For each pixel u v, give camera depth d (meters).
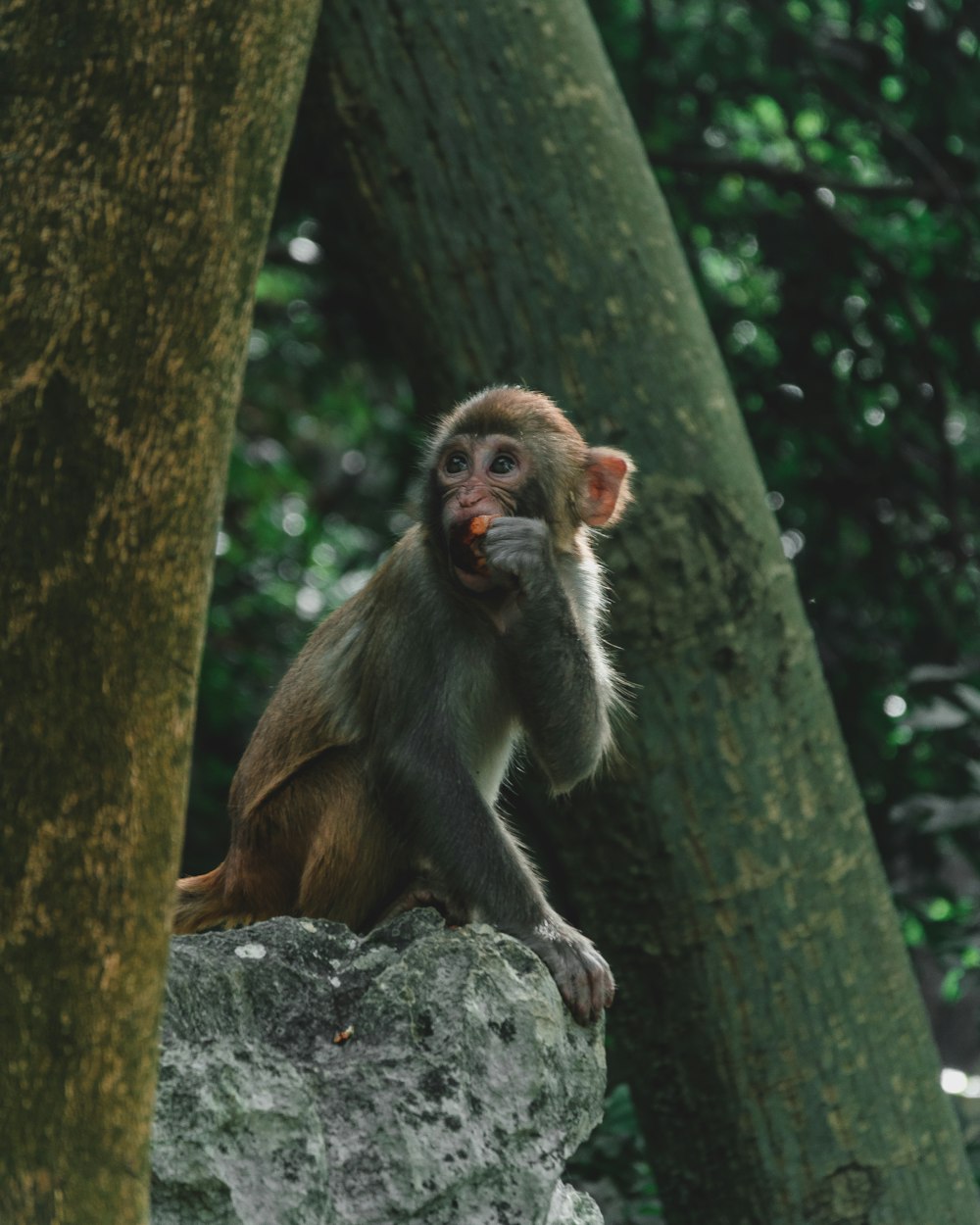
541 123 8.50
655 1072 8.54
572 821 8.37
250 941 4.86
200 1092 4.33
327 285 15.81
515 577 6.01
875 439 14.37
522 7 8.60
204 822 14.41
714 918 8.27
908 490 14.27
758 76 14.58
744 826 8.27
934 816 10.78
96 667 3.04
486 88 8.48
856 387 14.45
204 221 3.20
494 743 6.67
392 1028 4.76
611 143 8.66
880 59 14.30
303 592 19.33
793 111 14.47
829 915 8.37
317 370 18.06
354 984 4.86
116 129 3.16
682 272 8.75
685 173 14.62
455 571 6.16
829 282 14.38
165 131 3.19
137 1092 3.11
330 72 8.58
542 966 5.05
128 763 3.07
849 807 8.58
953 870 16.34
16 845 2.98
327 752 6.35
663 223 8.74
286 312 18.16
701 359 8.61
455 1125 4.67
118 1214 3.05
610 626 8.24
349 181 8.70
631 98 14.18
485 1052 4.81
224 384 3.24
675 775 8.23
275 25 3.33
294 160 12.90
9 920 2.97
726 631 8.30
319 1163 4.46
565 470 6.54
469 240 8.45
